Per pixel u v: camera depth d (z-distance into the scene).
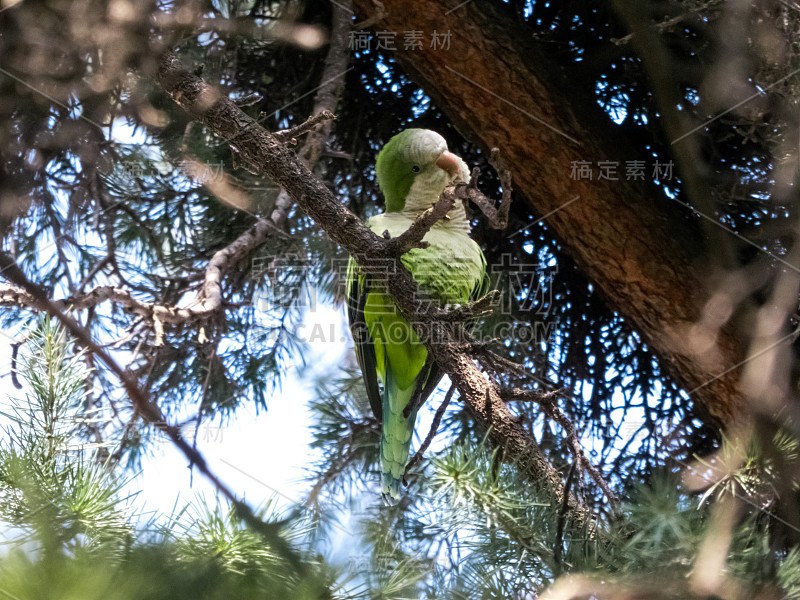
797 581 1.57
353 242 2.52
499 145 3.86
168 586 1.44
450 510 1.85
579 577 1.63
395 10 3.76
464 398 2.43
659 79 3.31
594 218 3.80
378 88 4.31
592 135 3.81
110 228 3.92
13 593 1.24
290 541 1.66
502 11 3.94
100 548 1.52
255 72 4.26
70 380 1.93
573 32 4.01
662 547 1.65
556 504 1.90
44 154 3.49
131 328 3.48
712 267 3.60
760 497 1.85
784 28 3.01
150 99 3.62
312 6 4.17
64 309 2.84
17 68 2.58
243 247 3.82
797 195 3.19
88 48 2.50
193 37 3.55
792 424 2.90
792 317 3.34
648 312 3.79
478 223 4.24
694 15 3.22
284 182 2.55
